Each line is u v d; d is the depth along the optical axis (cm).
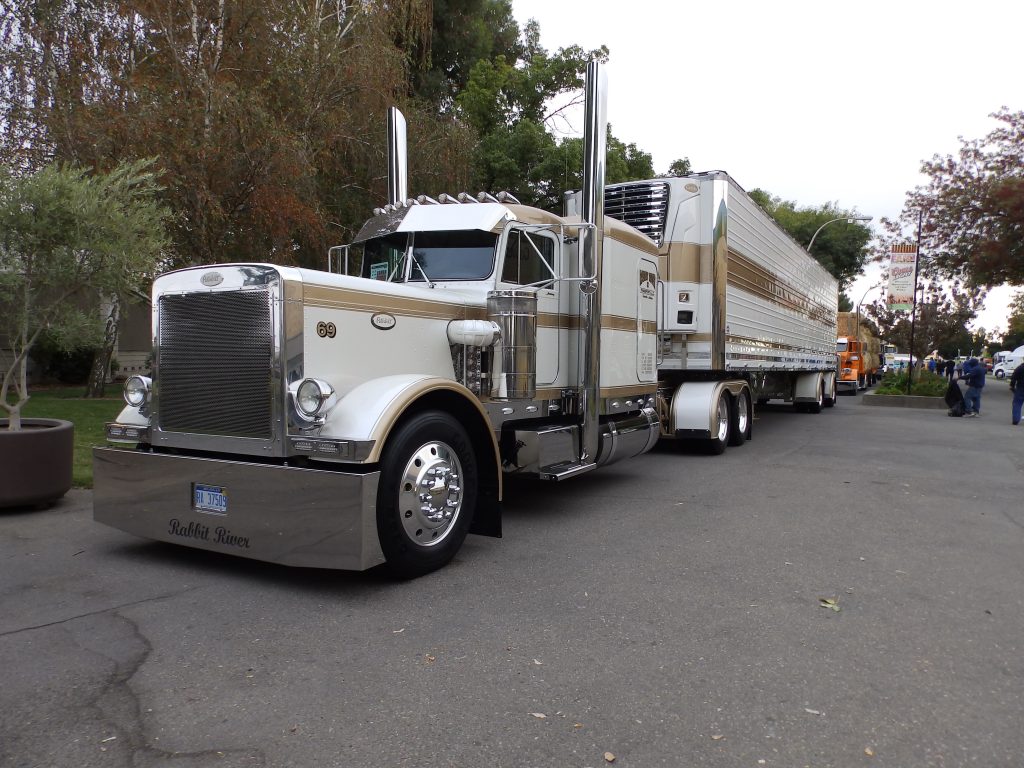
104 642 383
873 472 961
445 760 278
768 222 1359
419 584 486
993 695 337
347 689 334
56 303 678
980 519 696
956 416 1856
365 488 442
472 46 2642
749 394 1276
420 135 1512
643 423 831
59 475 662
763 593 475
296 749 284
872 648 389
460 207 656
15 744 285
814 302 1883
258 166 1104
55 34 1152
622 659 371
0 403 655
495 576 505
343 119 1314
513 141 2188
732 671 358
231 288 488
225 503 483
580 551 571
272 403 471
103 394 1700
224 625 410
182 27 1196
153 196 916
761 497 791
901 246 2447
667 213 1081
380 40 1395
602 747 288
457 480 520
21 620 413
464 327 580
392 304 541
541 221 699
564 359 718
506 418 626
